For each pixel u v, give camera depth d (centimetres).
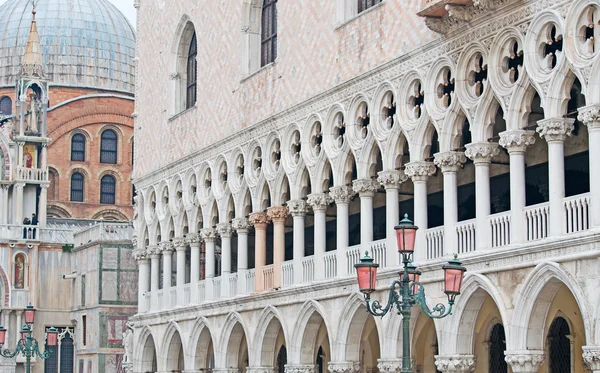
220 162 5853
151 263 6694
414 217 4278
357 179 4581
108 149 10675
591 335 3359
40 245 8981
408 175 4262
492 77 3812
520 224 3706
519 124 3725
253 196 5447
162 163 6500
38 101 9431
